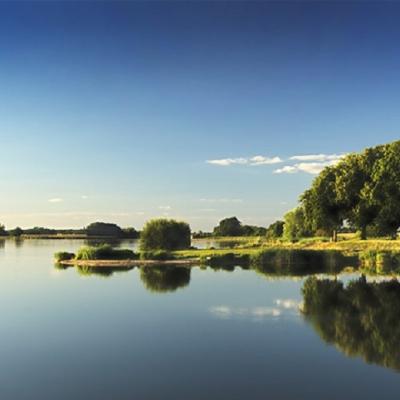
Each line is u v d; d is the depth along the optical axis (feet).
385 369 43.52
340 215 222.69
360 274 124.36
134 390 38.58
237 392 38.14
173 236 194.29
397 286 98.58
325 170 229.25
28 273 123.44
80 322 61.93
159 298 80.48
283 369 43.45
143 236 193.98
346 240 230.27
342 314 67.72
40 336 54.90
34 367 44.16
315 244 215.51
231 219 531.91
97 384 39.91
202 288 93.15
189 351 48.91
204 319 63.57
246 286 96.48
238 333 56.24
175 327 59.16
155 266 146.41
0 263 157.89
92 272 126.31
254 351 49.06
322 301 78.54
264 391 38.40
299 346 50.65
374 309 71.67
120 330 57.57
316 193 225.15
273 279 110.11
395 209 183.32
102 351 49.06
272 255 155.33
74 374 42.29
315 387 39.17
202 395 37.50
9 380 40.96
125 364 44.88
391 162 186.60
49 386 39.52
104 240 493.77
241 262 159.43
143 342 52.29
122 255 165.48
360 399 36.83
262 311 69.51
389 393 38.01
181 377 41.39
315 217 224.74
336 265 153.38
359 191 204.85
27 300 78.95
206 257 160.45
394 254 150.20
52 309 70.69
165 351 48.96
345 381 40.60
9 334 55.88
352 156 216.74
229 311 69.15
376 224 191.52
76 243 382.42
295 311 69.56
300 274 123.65
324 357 46.98
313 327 59.21
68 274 120.57
